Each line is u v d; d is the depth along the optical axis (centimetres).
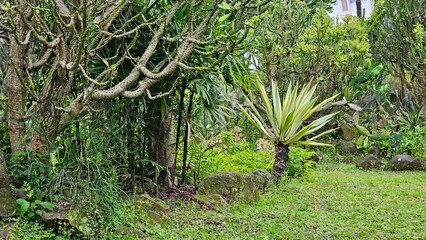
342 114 1104
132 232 425
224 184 588
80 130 463
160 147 571
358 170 938
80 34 405
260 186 665
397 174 883
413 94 1136
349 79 1017
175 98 619
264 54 899
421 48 1028
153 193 558
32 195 403
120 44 466
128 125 523
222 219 496
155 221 464
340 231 466
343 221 509
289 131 703
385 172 912
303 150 816
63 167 416
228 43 482
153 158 570
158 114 560
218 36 455
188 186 603
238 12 464
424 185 747
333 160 1053
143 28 504
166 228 457
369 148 1061
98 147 447
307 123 1048
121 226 419
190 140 675
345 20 955
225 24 507
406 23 1088
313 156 1032
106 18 406
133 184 521
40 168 409
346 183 754
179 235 434
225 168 722
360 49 941
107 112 479
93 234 388
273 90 736
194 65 527
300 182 751
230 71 523
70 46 419
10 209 390
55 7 378
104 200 410
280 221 501
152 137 561
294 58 918
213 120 628
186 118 586
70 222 387
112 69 410
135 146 552
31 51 437
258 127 728
